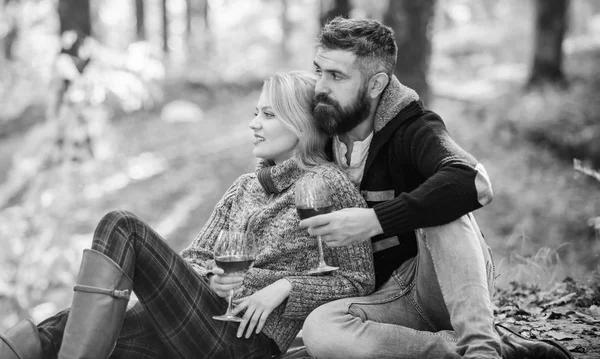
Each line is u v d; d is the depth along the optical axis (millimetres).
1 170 13625
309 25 28562
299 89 2752
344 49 2564
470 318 2291
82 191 7301
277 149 2775
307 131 2730
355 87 2590
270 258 2631
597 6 27312
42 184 7238
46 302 6809
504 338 2617
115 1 22562
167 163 13281
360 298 2545
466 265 2318
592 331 3111
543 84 15055
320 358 2414
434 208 2252
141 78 7254
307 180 2383
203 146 14273
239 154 13500
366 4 9898
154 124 16000
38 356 2342
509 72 19109
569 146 11648
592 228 8109
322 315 2422
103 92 7133
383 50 2598
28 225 6992
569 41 20938
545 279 4418
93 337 2219
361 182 2670
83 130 7270
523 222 9320
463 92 16656
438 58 23047
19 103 8398
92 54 7172
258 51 26219
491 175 11359
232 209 2848
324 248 2604
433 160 2387
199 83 18656
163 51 21906
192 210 11273
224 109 17469
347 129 2641
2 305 6641
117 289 2266
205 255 2807
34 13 10133
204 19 24906
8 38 10906
